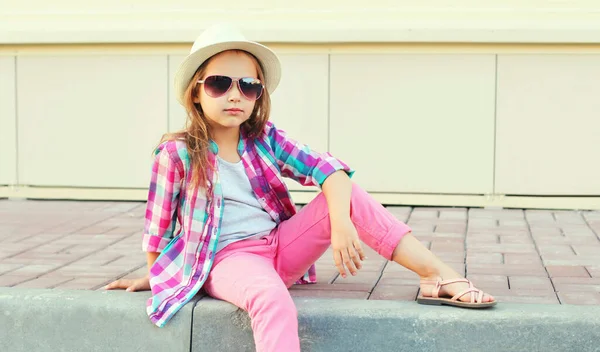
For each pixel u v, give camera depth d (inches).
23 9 236.8
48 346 124.8
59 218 209.3
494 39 218.2
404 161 227.1
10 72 238.4
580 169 221.9
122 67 234.5
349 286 138.4
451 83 223.6
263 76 128.9
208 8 231.6
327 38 223.9
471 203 225.9
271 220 129.3
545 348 115.5
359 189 127.0
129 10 233.5
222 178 125.2
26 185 240.5
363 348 118.6
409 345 117.8
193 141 122.5
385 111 226.7
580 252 166.6
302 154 128.2
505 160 223.9
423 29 220.4
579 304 125.6
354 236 119.3
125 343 122.3
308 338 119.1
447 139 225.3
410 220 206.7
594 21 217.8
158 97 234.1
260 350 109.7
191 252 122.8
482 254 165.5
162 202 123.3
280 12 229.3
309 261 128.1
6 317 125.6
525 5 219.9
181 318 119.9
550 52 219.8
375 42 224.2
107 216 212.5
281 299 110.3
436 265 123.1
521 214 215.5
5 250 171.0
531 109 221.9
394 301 124.2
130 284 131.7
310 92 228.7
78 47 235.3
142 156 236.1
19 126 239.6
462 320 116.6
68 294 126.9
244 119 122.6
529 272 148.9
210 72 122.3
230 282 116.7
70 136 238.1
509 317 116.0
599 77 219.3
